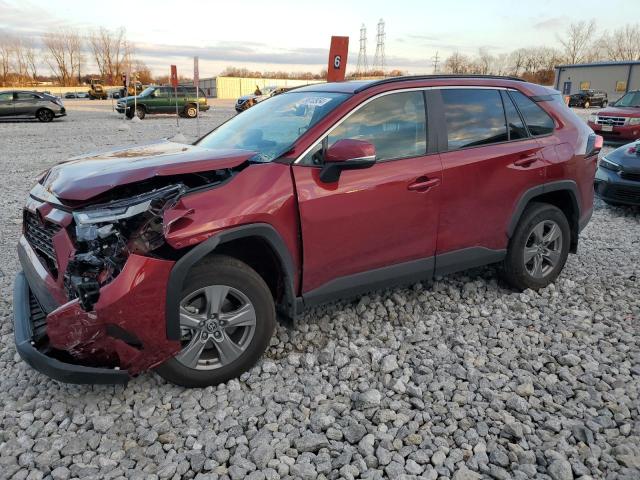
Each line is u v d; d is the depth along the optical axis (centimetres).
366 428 274
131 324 263
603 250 564
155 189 282
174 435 267
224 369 306
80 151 1396
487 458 253
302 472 242
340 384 311
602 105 4031
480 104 398
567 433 269
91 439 263
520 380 315
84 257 268
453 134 379
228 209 285
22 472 242
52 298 283
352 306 410
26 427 275
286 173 311
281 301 332
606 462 249
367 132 343
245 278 301
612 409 288
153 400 296
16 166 1140
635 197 702
